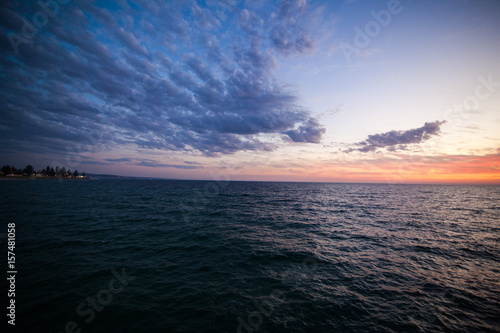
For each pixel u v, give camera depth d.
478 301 7.08
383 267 9.73
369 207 29.70
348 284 8.11
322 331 5.54
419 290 7.73
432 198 46.28
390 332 5.59
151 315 5.95
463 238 14.45
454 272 9.27
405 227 17.61
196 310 6.25
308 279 8.45
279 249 11.86
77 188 59.69
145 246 11.77
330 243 13.16
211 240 13.22
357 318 6.11
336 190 73.94
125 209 24.20
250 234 14.88
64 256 9.90
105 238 12.93
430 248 12.37
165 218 19.66
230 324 5.69
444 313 6.43
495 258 10.90
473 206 32.16
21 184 72.12
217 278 8.33
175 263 9.66
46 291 6.91
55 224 15.92
